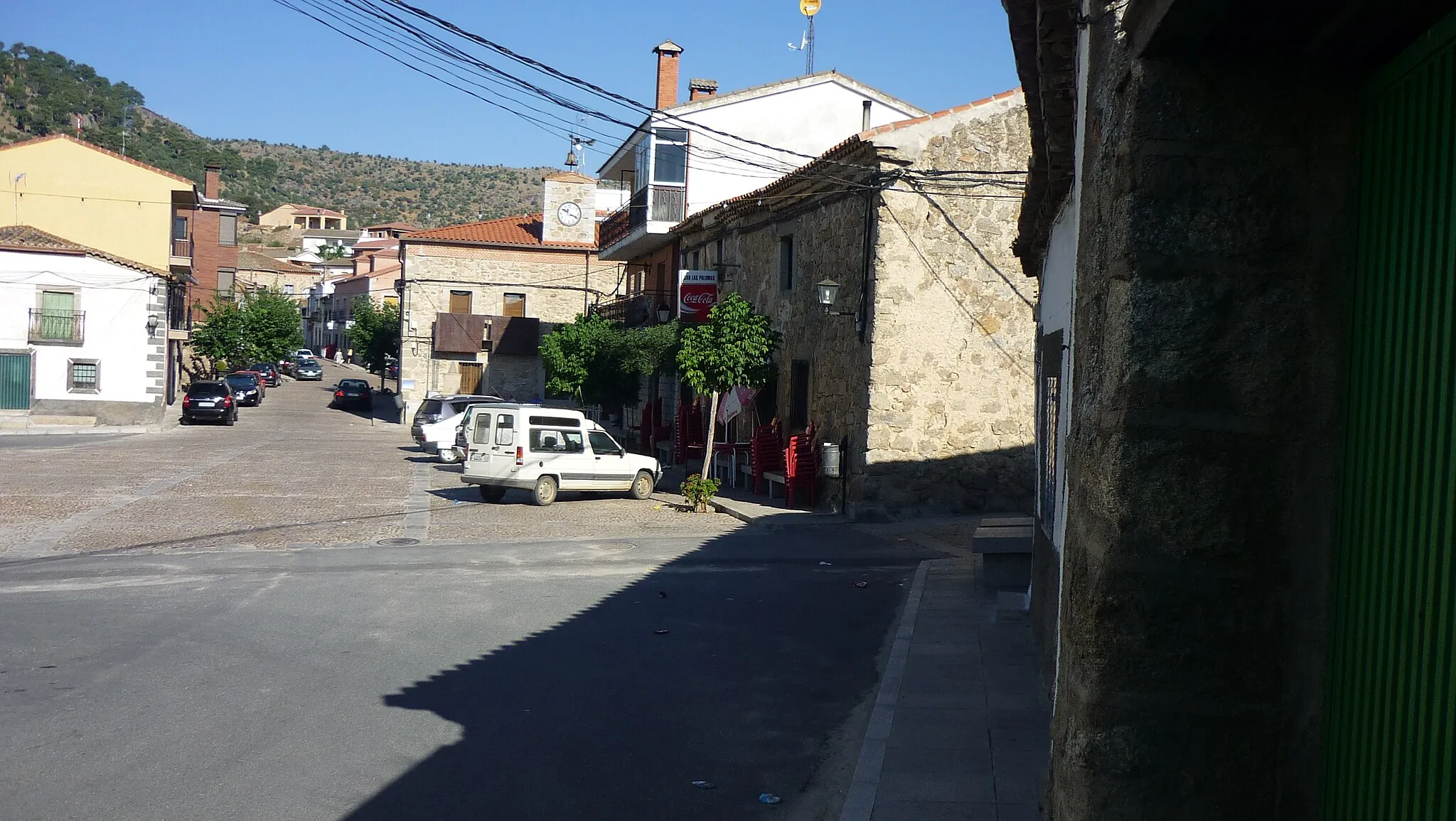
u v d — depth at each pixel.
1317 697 2.87
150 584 11.75
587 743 6.68
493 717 7.15
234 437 36.12
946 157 18.31
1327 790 2.83
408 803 5.59
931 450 18.39
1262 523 2.88
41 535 15.00
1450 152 2.42
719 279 27.42
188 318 56.62
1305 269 2.89
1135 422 2.91
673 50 34.97
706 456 20.73
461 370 48.25
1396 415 2.58
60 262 38.62
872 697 7.93
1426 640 2.41
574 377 32.34
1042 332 9.59
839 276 19.80
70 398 38.94
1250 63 2.89
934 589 11.85
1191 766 2.89
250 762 6.14
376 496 21.06
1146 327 2.90
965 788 5.71
